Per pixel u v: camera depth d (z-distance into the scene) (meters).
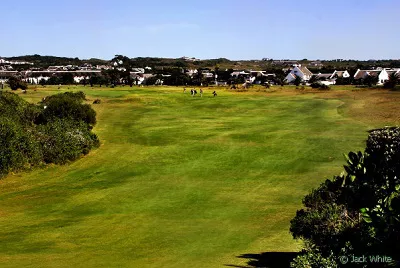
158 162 39.44
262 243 19.91
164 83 162.38
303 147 42.69
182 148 44.47
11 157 36.47
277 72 191.12
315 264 12.02
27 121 51.50
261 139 47.50
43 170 37.62
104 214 25.78
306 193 28.47
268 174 33.91
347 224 13.74
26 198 30.14
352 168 9.67
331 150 40.88
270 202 26.94
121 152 43.91
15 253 19.31
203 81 157.00
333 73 178.88
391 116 59.91
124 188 31.58
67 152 40.66
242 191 29.64
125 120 65.00
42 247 20.14
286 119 62.53
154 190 30.73
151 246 19.91
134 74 192.88
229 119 64.19
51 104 54.34
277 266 16.69
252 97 96.62
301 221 15.58
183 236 21.27
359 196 9.39
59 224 24.11
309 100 88.69
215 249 19.22
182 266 17.08
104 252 19.19
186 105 82.38
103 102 87.19
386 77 155.00
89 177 35.41
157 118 66.62
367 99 85.44
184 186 31.48
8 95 56.78
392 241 8.30
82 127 48.72
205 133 52.34
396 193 8.58
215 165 37.50
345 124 55.62
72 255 18.84
